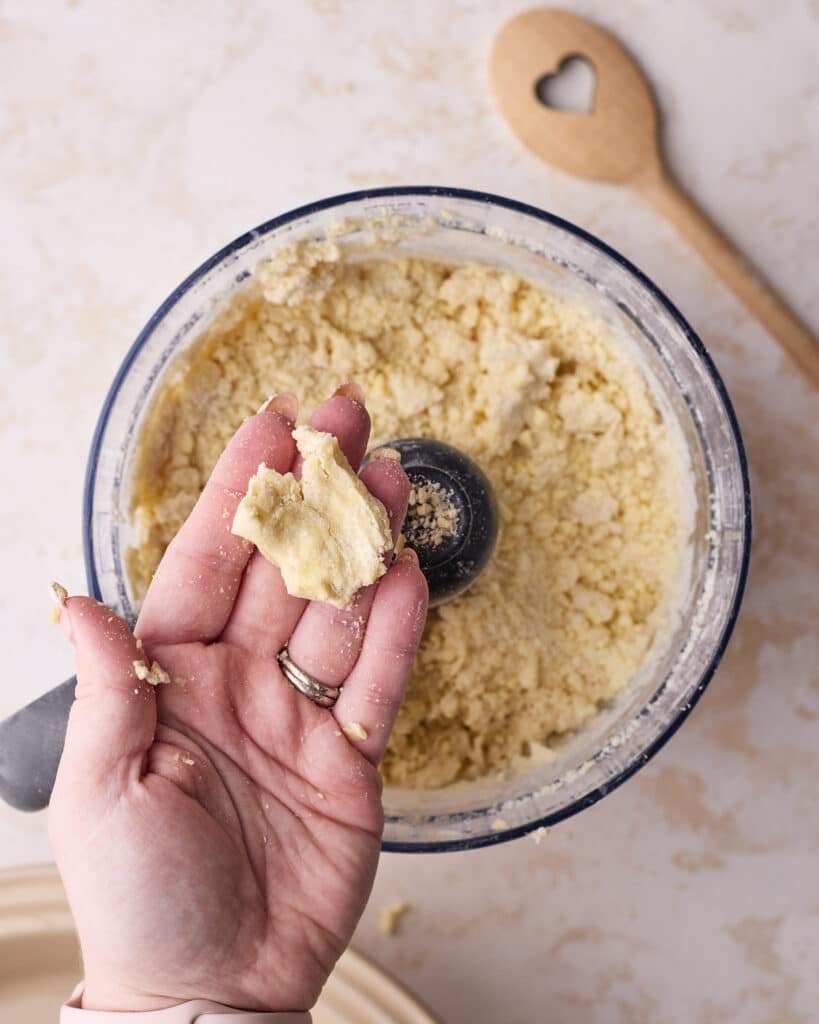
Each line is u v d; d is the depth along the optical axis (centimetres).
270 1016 44
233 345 52
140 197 55
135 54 55
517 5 55
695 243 54
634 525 53
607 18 55
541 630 52
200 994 44
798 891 54
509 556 53
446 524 50
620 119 54
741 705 55
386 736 46
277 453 46
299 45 55
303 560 45
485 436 52
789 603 55
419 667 52
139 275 55
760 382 55
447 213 50
